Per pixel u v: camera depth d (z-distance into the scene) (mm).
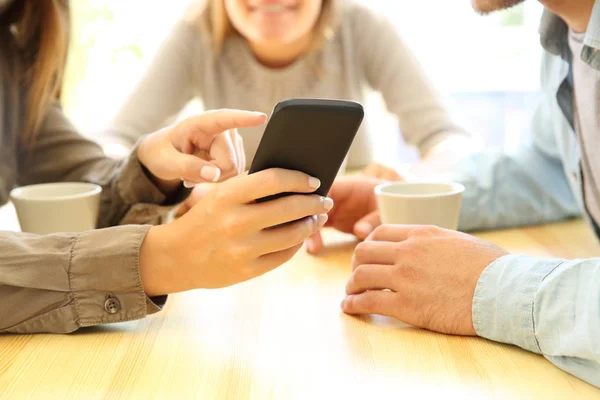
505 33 2771
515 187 1282
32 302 791
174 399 621
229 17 2006
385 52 2109
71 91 2795
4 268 796
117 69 2910
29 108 1465
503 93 2826
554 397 616
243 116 938
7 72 1468
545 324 688
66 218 1060
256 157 717
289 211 726
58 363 705
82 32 2789
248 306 866
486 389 633
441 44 2824
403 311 790
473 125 2869
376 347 732
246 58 2055
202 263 772
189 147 1021
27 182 1501
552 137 1316
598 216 1144
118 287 793
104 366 695
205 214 759
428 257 805
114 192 1207
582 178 1152
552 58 1240
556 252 1092
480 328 744
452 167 1359
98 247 804
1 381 663
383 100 2172
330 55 2074
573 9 1019
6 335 795
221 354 719
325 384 647
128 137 2016
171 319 825
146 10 2891
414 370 674
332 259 1087
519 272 740
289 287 940
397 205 1022
